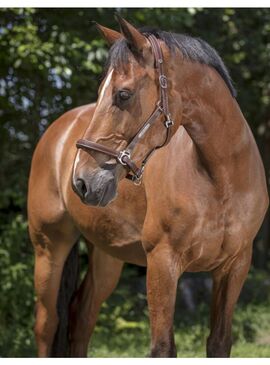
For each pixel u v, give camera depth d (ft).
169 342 11.41
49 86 23.47
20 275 22.34
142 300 26.66
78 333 14.94
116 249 13.34
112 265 15.01
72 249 15.12
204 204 11.36
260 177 11.90
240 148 11.48
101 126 10.44
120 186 12.65
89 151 10.44
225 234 11.54
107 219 13.03
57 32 22.13
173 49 10.93
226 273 11.96
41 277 14.92
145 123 10.58
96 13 22.74
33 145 24.34
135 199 12.48
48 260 14.92
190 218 11.32
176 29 24.85
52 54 21.13
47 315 14.84
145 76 10.56
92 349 21.75
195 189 11.37
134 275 27.81
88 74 24.44
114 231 13.05
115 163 10.47
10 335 21.90
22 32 21.02
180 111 11.02
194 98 11.14
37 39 21.01
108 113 10.44
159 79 10.64
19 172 23.99
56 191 14.62
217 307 12.10
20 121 24.44
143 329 24.20
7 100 22.93
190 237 11.39
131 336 23.49
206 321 25.22
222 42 28.53
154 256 11.62
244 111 31.27
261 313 26.40
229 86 11.66
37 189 15.02
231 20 28.22
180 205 11.34
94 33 22.89
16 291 22.33
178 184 11.42
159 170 11.73
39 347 14.96
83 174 10.40
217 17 27.89
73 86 22.77
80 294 15.07
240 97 30.32
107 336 23.48
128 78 10.44
